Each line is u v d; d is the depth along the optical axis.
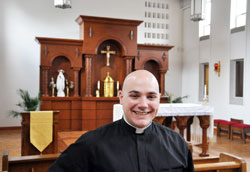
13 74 10.96
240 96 10.26
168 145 1.76
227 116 10.52
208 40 11.78
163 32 13.22
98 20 9.62
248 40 9.52
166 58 10.95
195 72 12.69
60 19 11.52
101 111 9.72
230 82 10.43
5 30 10.83
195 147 7.09
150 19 12.98
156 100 1.73
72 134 8.97
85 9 11.84
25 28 11.09
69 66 10.09
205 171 2.81
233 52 10.28
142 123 1.67
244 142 8.52
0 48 10.79
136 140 1.70
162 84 10.98
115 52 10.50
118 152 1.65
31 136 4.73
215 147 7.87
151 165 1.65
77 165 1.63
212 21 11.41
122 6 12.43
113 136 1.70
